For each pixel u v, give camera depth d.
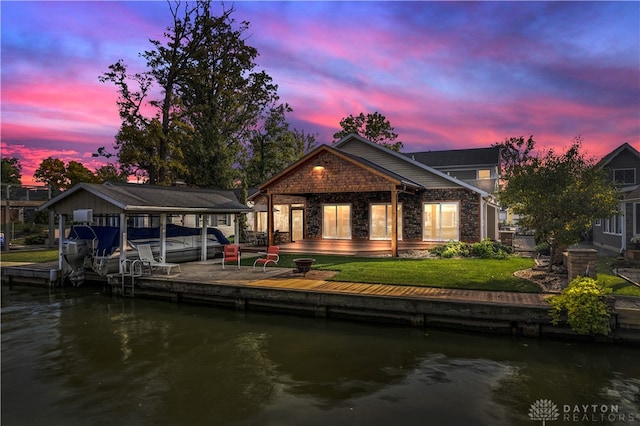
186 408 5.02
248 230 28.84
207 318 9.52
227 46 32.84
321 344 7.50
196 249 16.62
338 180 17.42
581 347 7.13
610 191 10.80
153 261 13.35
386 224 20.61
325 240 21.70
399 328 8.42
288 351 7.12
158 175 28.80
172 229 16.92
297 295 9.56
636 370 6.09
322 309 9.30
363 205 21.12
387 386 5.57
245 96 33.91
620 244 17.80
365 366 6.35
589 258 9.05
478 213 18.67
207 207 15.66
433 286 9.85
